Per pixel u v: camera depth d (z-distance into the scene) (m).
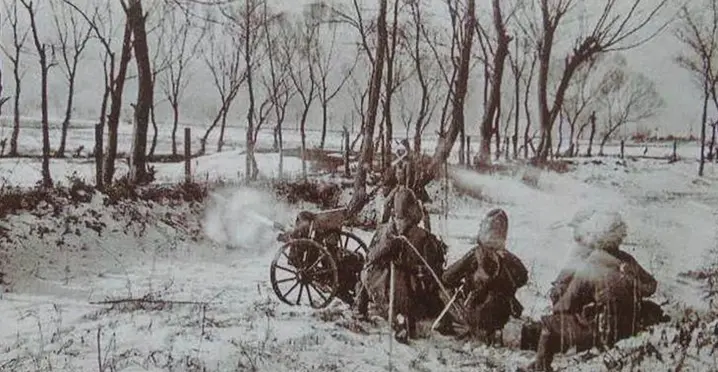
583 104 29.27
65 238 11.49
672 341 6.09
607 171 22.44
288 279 8.91
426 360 6.77
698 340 6.12
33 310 8.55
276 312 8.52
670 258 10.57
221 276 10.95
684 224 13.81
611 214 6.59
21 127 38.62
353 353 6.96
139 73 17.31
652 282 6.52
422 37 27.17
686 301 7.88
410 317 7.50
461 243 13.48
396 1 18.23
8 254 10.44
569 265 6.62
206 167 24.64
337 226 9.27
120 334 7.48
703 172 19.86
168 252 12.34
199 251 12.68
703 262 10.17
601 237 6.54
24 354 6.85
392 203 8.55
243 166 24.64
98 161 14.84
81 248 11.43
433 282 7.71
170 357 6.57
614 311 6.35
